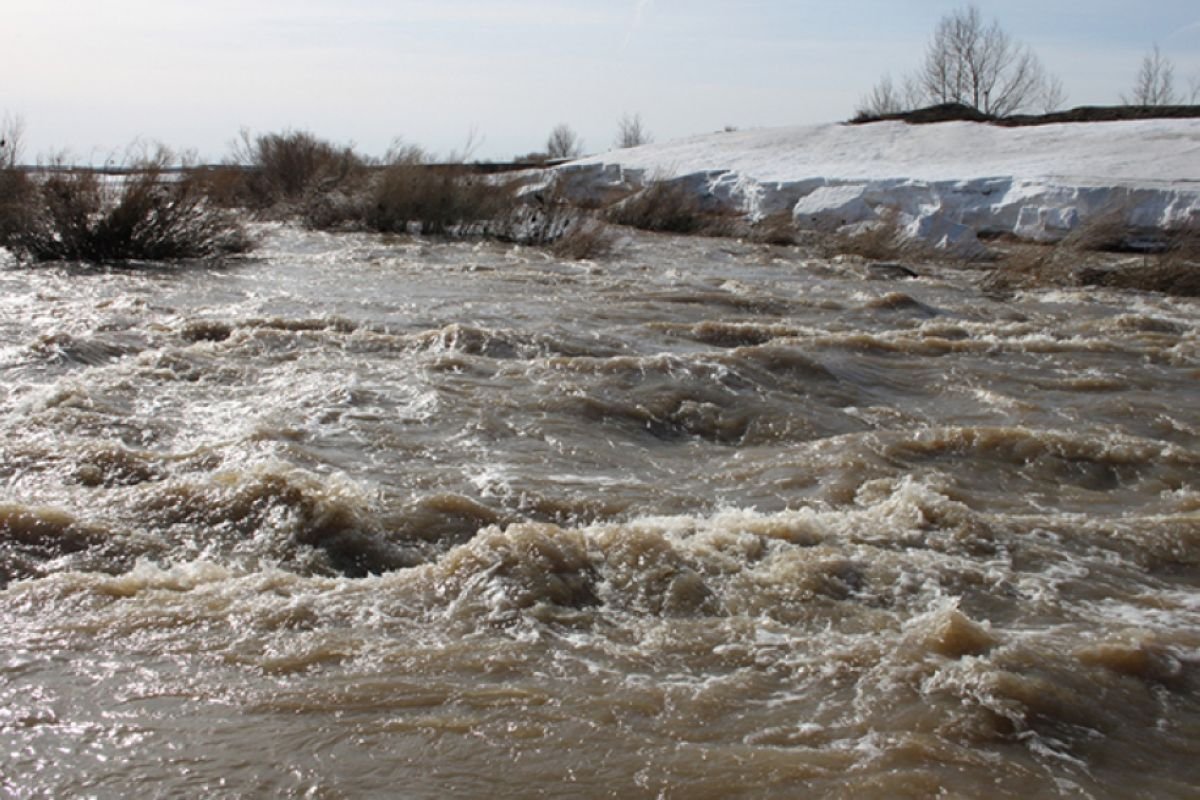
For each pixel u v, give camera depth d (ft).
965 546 15.10
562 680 10.78
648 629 12.04
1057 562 14.84
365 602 12.39
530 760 9.34
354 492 15.83
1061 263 48.47
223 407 20.93
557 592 12.73
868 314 36.78
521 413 21.39
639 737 9.76
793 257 57.36
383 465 18.11
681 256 56.65
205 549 14.23
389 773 9.11
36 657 10.93
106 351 25.27
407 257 50.67
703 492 17.83
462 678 10.76
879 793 9.01
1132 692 11.07
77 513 14.75
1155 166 64.75
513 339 27.09
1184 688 11.26
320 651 11.22
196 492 15.34
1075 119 94.99
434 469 18.06
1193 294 45.75
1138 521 16.29
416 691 10.45
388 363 24.66
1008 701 10.55
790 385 24.66
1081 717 10.49
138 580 12.80
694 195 75.66
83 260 44.91
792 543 14.62
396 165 66.69
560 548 13.53
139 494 15.34
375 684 10.57
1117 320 35.19
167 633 11.53
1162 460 19.83
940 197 64.59
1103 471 19.53
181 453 17.67
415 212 63.72
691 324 31.48
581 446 19.93
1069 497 18.42
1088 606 13.44
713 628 12.06
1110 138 76.59
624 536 13.96
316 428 19.79
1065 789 9.29
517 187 71.46
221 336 27.66
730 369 24.79
